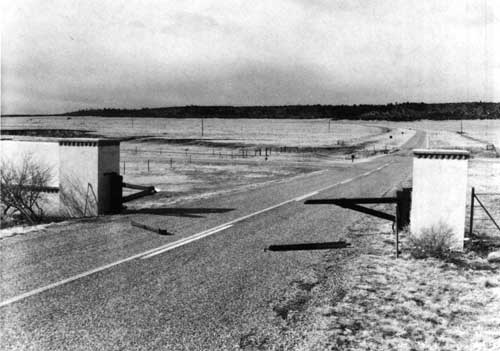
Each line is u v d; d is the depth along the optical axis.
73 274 7.30
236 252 9.13
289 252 9.34
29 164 14.38
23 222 13.42
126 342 4.95
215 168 39.94
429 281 7.60
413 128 158.50
